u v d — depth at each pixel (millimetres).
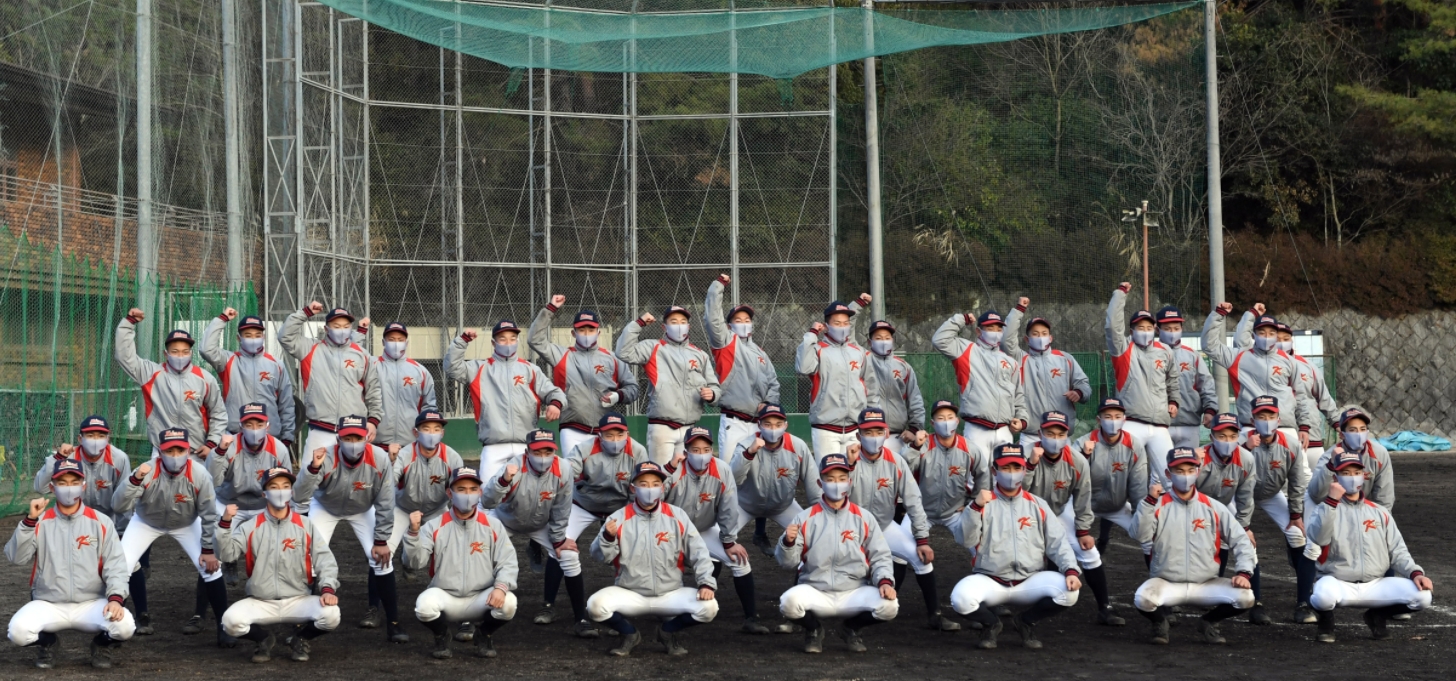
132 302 18359
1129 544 14336
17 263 16766
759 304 22375
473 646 9250
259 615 8555
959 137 23953
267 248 19891
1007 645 9289
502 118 22250
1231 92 36375
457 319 22016
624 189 22578
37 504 8336
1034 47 24062
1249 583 9078
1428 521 15680
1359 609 10602
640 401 21938
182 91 20516
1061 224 23922
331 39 20781
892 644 9336
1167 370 13227
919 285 23688
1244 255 34406
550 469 10023
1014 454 9133
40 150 20641
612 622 8922
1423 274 33281
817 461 12930
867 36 16094
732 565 9828
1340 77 36750
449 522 8852
